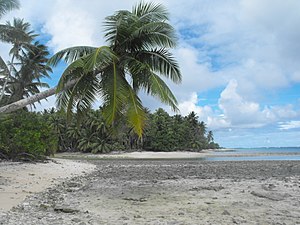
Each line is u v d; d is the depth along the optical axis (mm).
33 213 9305
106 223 8125
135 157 72875
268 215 9125
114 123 15703
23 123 26281
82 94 14008
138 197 12617
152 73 13453
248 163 40125
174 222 8258
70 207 10414
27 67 39125
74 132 82375
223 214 9273
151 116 94938
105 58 11789
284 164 36594
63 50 13812
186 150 103250
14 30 29859
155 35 13922
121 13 13766
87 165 34000
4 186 14875
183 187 15562
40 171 22141
